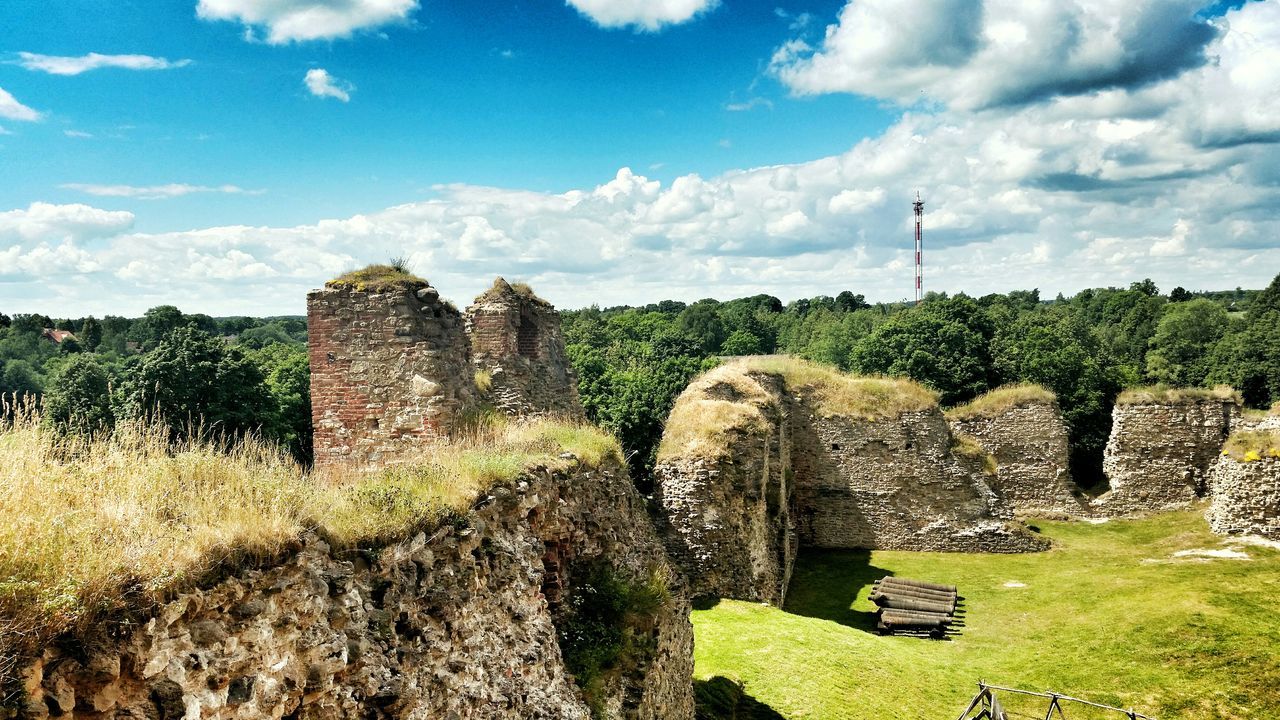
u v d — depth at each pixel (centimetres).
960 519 2870
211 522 483
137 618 397
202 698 415
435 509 684
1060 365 4316
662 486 1966
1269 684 1609
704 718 1349
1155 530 2842
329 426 1282
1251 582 2112
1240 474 2541
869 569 2708
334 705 512
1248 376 4847
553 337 2142
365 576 578
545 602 850
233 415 2530
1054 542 2839
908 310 6469
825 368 3225
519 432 1221
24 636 347
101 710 372
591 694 866
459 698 630
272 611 480
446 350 1312
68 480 483
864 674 1658
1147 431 3048
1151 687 1659
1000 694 1697
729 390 2428
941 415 2938
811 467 2992
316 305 1279
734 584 1947
